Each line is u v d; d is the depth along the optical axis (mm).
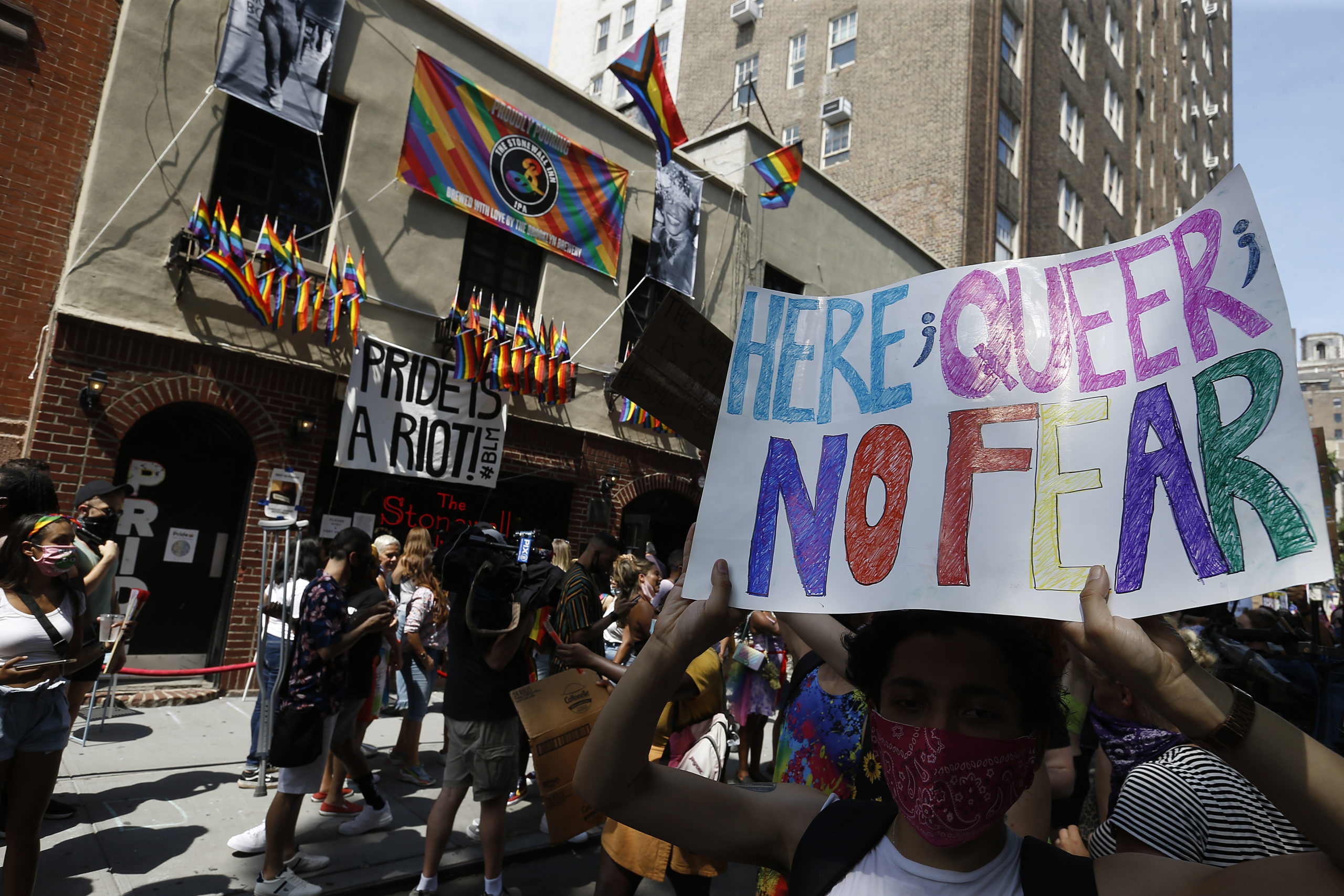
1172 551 1042
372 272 8656
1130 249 1254
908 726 1133
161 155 7266
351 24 8562
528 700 3344
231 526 7910
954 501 1212
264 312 7484
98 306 6879
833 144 22391
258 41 7711
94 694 6035
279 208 8125
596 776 1266
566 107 10688
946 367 1307
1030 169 22234
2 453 6516
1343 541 23062
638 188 11500
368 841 4395
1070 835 2229
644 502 12195
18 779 2934
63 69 7031
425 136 9078
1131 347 1193
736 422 1375
